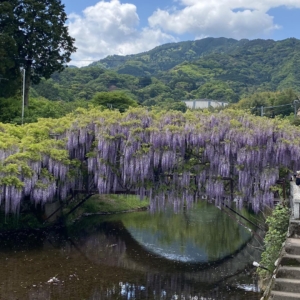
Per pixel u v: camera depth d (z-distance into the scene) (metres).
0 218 20.75
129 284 13.94
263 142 17.03
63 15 33.38
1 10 29.72
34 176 17.81
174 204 17.94
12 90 33.56
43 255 16.92
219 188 17.50
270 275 11.55
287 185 17.52
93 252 17.84
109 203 28.30
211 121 17.80
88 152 19.11
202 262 16.92
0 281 13.55
